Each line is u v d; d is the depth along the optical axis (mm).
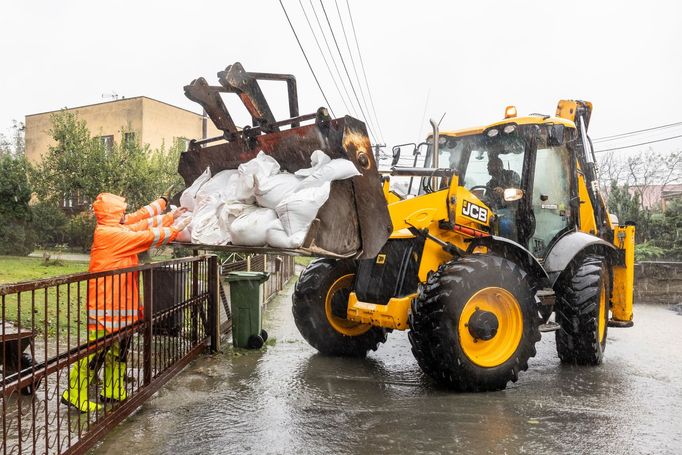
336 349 6000
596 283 5625
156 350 4738
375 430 3770
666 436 3713
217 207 4293
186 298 5559
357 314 5379
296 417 4020
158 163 20734
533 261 5109
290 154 4469
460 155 6238
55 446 3266
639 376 5383
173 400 4371
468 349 4668
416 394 4652
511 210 5762
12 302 7656
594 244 5883
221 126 4809
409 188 6402
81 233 23109
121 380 4055
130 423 3840
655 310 10984
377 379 5133
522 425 3893
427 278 4961
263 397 4492
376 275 5363
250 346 6328
